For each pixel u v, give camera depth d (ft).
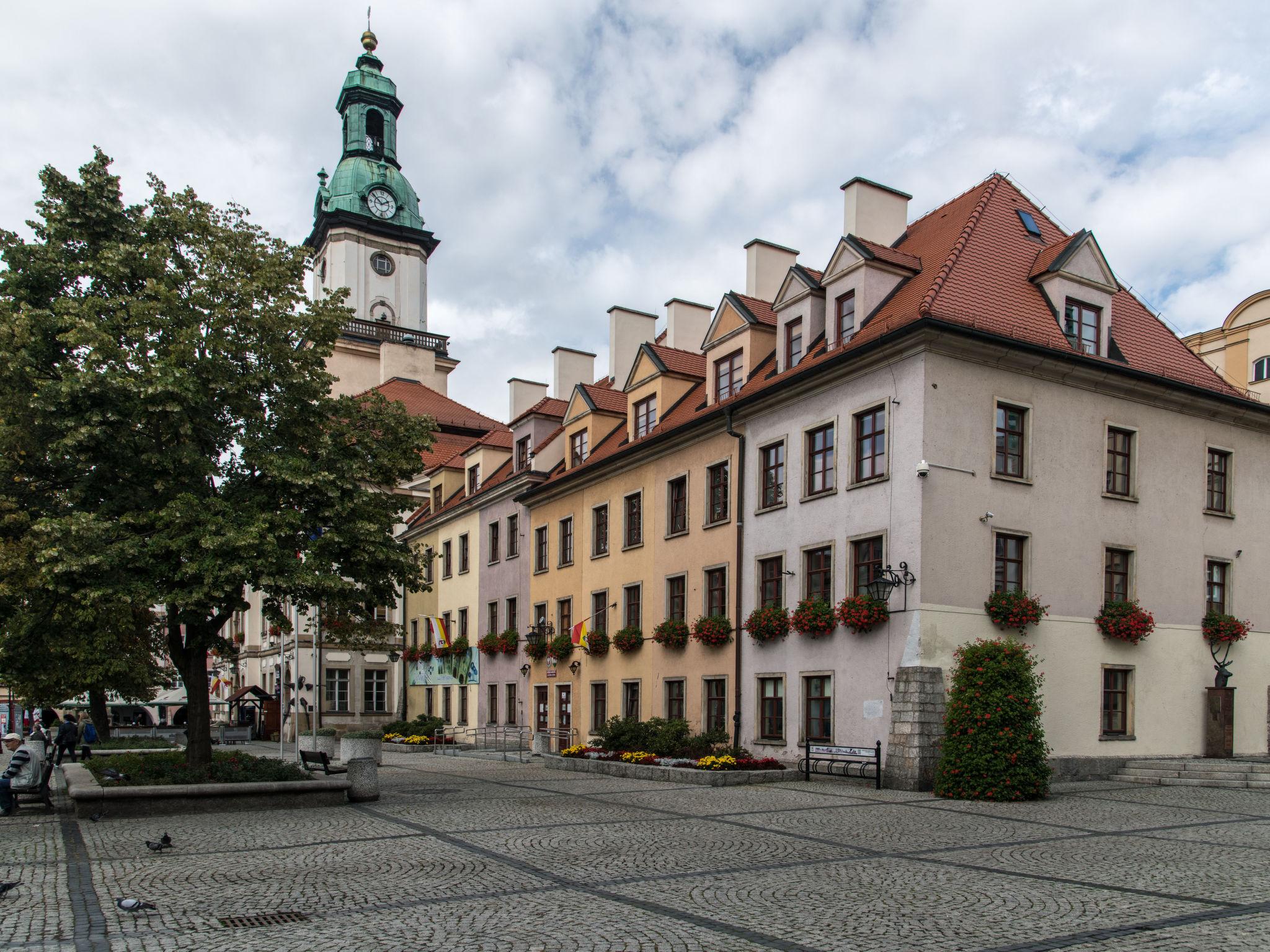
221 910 31.58
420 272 218.38
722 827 49.65
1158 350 87.97
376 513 65.16
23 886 35.65
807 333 86.28
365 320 209.15
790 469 84.43
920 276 81.82
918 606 69.41
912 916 30.27
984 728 63.26
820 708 78.48
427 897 33.19
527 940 27.66
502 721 134.92
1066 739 74.54
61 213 63.26
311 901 32.76
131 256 62.75
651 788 70.64
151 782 60.59
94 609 60.44
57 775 86.17
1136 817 53.36
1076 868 38.11
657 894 33.65
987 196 88.84
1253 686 85.97
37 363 60.54
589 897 33.19
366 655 168.25
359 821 52.85
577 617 118.42
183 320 61.57
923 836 46.60
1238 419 87.92
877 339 73.67
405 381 203.21
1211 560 85.35
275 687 174.50
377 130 224.74
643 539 105.81
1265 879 35.73
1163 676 80.38
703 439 96.68
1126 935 27.91
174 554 57.88
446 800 63.46
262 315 63.87
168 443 61.67
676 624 96.73
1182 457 84.53
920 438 71.15
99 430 56.34
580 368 145.38
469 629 148.66
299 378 65.57
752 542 88.43
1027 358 75.25
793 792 67.05
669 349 111.65
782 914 30.58
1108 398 80.59
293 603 65.36
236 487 63.31
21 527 63.72
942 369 72.38
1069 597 76.28
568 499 122.83
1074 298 80.43
